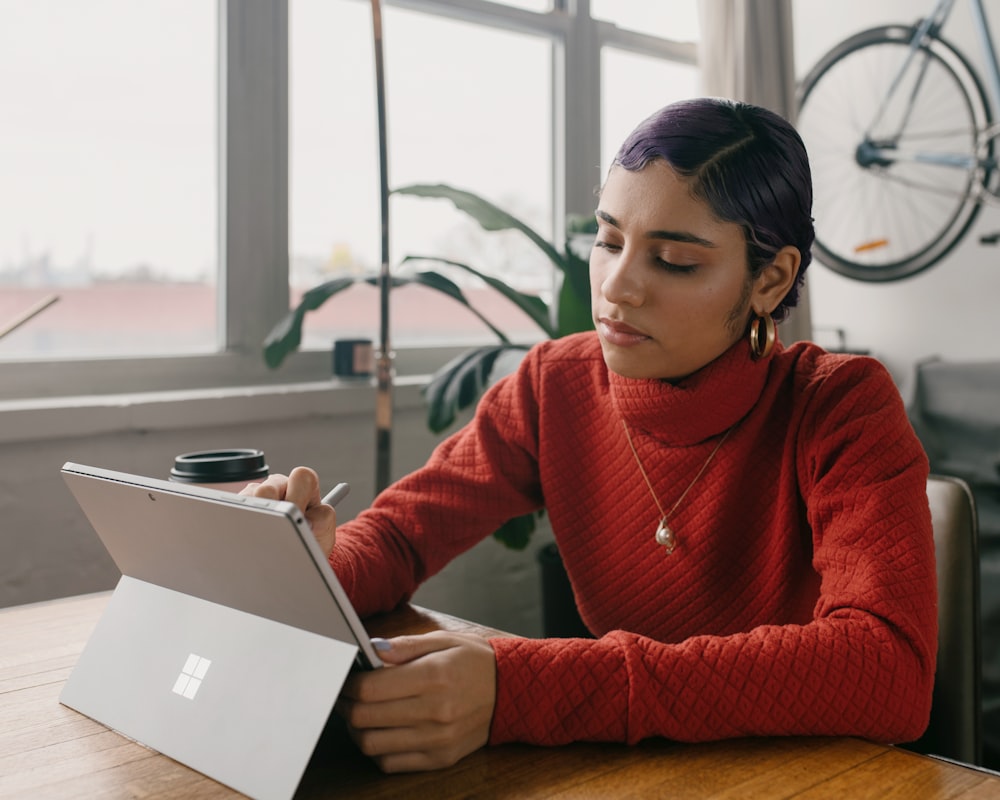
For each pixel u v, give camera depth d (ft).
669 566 3.12
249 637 2.05
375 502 3.46
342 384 6.21
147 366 5.69
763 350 2.80
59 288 5.51
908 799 1.85
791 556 2.91
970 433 6.48
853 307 9.86
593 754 2.07
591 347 3.51
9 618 2.98
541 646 2.20
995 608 5.95
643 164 2.51
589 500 3.38
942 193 8.97
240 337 6.11
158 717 2.10
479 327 7.65
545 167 7.95
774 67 8.01
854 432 2.70
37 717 2.23
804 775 1.95
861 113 9.88
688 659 2.18
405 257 5.81
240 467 2.76
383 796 1.87
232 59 5.93
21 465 4.91
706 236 2.51
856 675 2.18
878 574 2.38
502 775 1.96
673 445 3.11
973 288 8.87
